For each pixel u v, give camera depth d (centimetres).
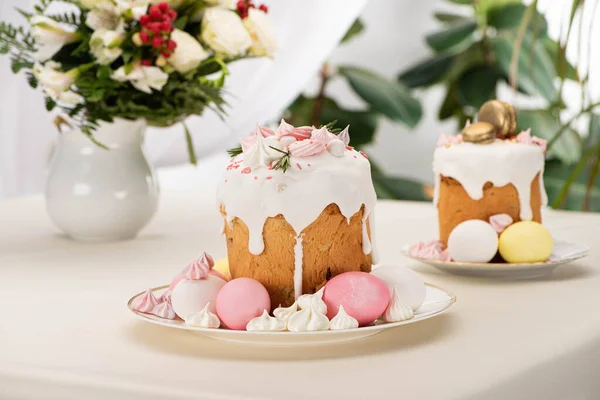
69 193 160
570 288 130
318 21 257
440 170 142
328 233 112
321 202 111
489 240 134
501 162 137
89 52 153
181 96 158
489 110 143
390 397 93
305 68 261
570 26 183
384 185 362
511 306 121
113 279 136
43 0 159
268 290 113
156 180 167
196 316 108
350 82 358
